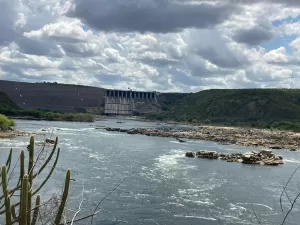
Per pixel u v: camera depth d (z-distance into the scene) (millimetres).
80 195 23641
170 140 73062
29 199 4406
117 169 35438
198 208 23484
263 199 26344
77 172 32031
